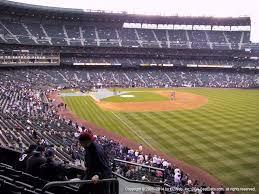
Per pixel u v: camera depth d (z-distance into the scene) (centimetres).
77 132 3909
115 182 684
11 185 662
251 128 4603
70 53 11419
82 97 8075
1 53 9206
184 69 12644
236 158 3297
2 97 6159
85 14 11475
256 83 11481
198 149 3619
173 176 2645
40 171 852
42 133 3638
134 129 4644
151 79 11675
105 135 4297
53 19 11625
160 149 3638
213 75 12300
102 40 11788
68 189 768
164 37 12594
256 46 12550
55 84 9900
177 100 7725
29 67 10619
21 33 10406
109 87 10625
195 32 13038
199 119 5300
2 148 1131
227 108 6438
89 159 672
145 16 12144
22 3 9956
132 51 12000
